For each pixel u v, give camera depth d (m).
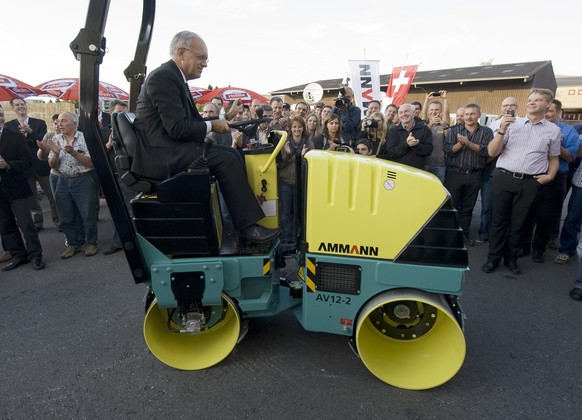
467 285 3.75
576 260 4.38
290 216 4.27
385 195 2.17
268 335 2.85
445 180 5.04
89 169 4.43
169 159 2.19
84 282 3.85
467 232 4.98
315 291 2.35
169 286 2.32
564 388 2.29
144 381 2.37
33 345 2.77
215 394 2.25
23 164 4.00
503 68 23.64
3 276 4.02
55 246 4.96
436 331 2.44
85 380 2.38
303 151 2.56
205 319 2.55
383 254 2.21
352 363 2.53
